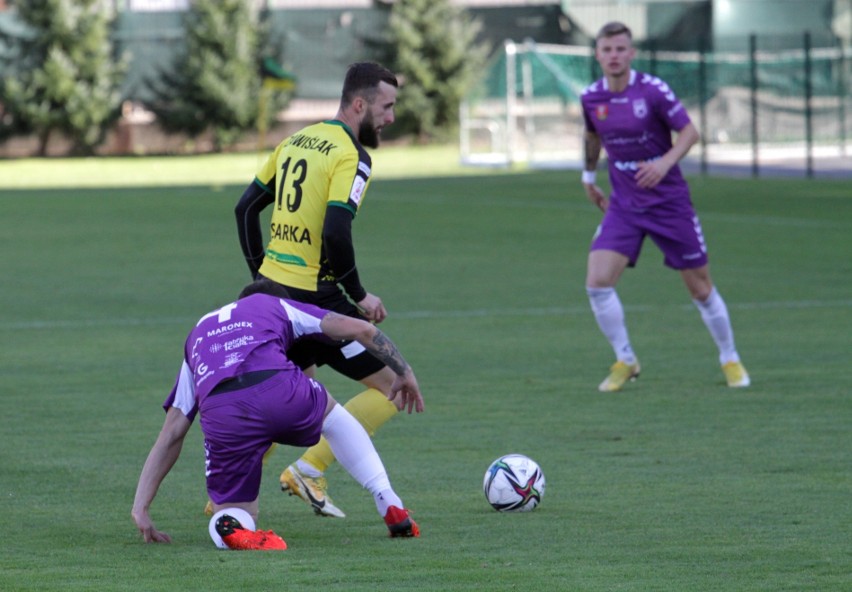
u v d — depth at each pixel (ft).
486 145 463.42
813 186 293.23
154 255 180.24
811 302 134.10
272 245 63.62
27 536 54.24
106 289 146.61
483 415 83.30
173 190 304.91
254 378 52.85
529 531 54.80
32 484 64.85
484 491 59.52
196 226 222.07
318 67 455.22
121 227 220.43
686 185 93.50
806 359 102.89
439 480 66.23
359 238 201.36
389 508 54.08
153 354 106.42
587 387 92.79
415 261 172.14
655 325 121.19
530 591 44.37
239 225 65.36
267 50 447.42
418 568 47.85
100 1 429.79
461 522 56.90
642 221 92.79
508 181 323.16
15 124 429.79
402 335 115.96
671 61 365.61
